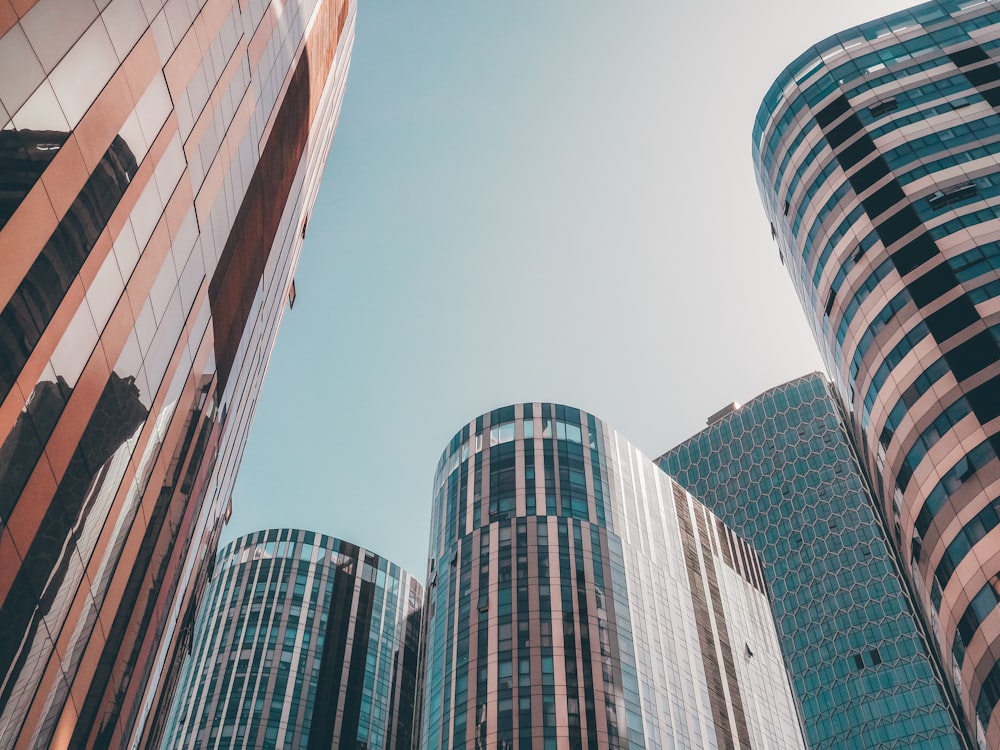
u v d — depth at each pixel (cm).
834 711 16750
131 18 3117
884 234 8381
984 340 6931
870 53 10381
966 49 9669
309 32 6838
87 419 3006
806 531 19562
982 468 6438
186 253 4062
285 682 15688
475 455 13188
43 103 2506
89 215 2853
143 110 3294
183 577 5912
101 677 3803
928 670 16188
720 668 12638
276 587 17388
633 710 10212
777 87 11231
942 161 8550
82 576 3225
